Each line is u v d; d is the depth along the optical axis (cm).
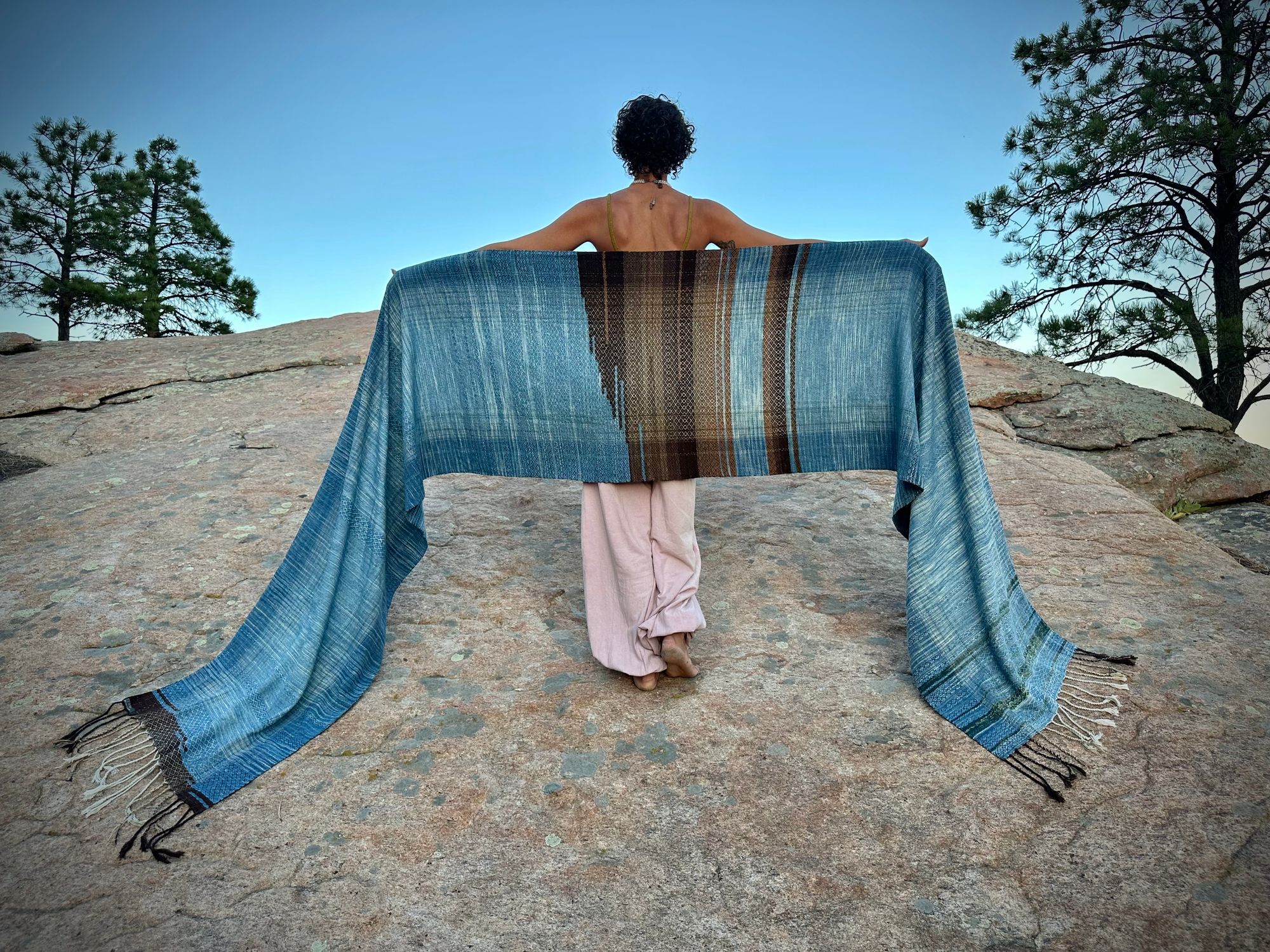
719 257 272
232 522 412
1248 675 286
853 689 282
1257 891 196
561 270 274
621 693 282
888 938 187
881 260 271
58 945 186
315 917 195
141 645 312
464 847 217
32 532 406
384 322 285
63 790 236
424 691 285
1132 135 1194
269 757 251
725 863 210
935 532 278
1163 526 421
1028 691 268
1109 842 212
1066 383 711
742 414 280
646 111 275
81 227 2219
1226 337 1204
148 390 660
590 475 283
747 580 360
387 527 297
